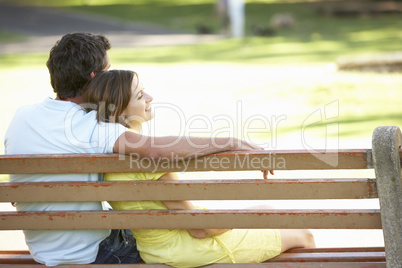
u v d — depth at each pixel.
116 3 67.06
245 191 3.91
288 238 4.65
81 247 4.36
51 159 4.02
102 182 4.03
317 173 8.88
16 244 6.48
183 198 3.99
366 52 30.02
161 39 40.78
